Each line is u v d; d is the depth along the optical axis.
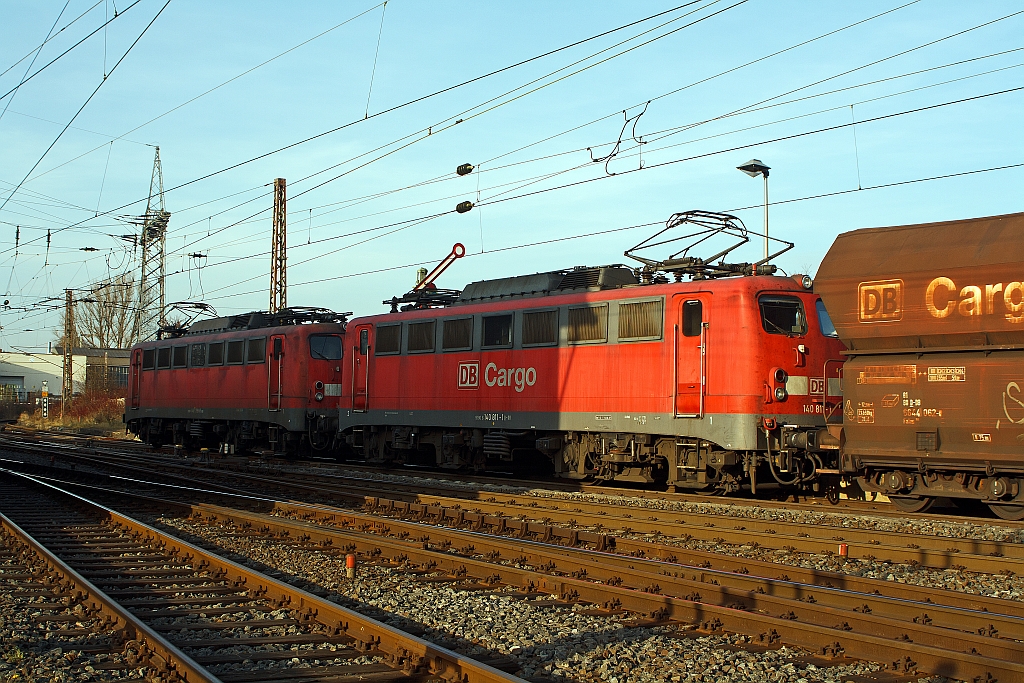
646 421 18.19
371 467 26.31
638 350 18.42
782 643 7.67
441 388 22.95
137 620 7.87
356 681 6.74
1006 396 13.44
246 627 8.22
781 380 16.84
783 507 16.42
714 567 10.83
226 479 22.23
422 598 9.46
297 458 29.98
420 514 15.65
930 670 6.89
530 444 21.73
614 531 13.70
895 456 14.60
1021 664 6.54
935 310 14.09
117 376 83.12
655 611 8.58
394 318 24.64
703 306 17.44
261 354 29.83
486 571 10.31
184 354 34.44
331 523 14.96
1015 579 10.08
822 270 15.45
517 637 7.92
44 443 38.09
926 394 14.27
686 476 18.20
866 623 7.86
